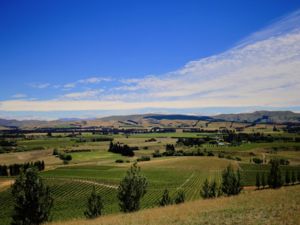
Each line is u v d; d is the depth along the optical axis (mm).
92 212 52531
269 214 27422
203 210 34000
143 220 31094
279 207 30297
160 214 34562
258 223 24516
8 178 150125
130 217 35031
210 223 26297
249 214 28406
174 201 67375
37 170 40438
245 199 40375
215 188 70500
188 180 145375
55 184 133250
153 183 139625
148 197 111375
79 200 110625
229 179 67625
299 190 43094
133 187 47812
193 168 174875
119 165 190625
